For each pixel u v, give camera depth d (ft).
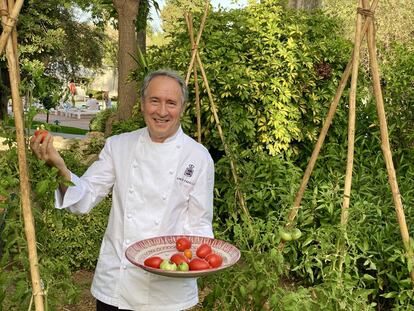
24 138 7.30
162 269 7.22
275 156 16.26
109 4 30.99
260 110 17.39
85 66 61.72
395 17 44.01
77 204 8.07
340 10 45.27
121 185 8.19
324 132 10.14
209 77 16.39
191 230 8.36
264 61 17.52
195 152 8.21
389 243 12.42
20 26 47.44
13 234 7.56
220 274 9.70
